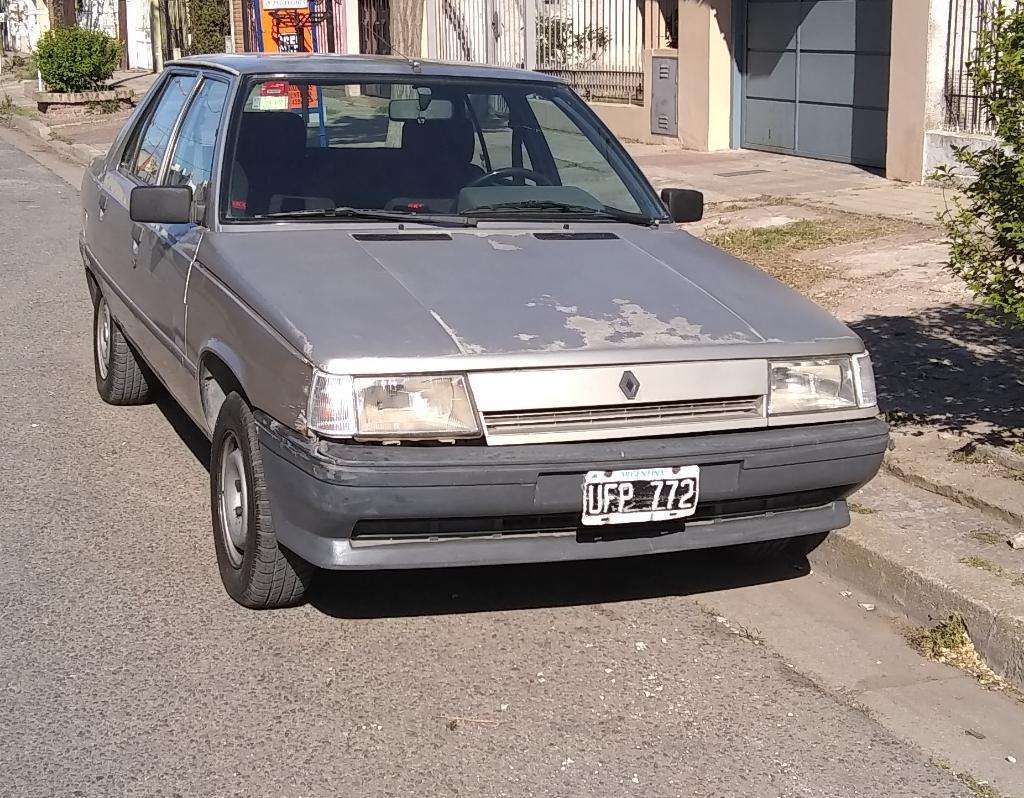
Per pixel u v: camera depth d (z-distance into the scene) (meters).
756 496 4.21
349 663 4.21
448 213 5.16
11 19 43.25
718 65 15.79
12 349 8.20
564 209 5.37
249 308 4.32
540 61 19.59
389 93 5.44
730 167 14.56
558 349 4.00
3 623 4.44
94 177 7.14
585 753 3.72
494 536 4.03
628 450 3.97
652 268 4.77
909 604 4.62
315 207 5.05
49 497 5.65
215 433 4.67
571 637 4.46
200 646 4.30
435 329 4.04
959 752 3.80
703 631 4.54
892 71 12.82
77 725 3.79
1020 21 4.77
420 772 3.59
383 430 3.84
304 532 3.99
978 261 5.05
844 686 4.18
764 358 4.23
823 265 9.30
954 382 6.56
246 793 3.46
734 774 3.63
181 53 31.20
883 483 5.44
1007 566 4.61
